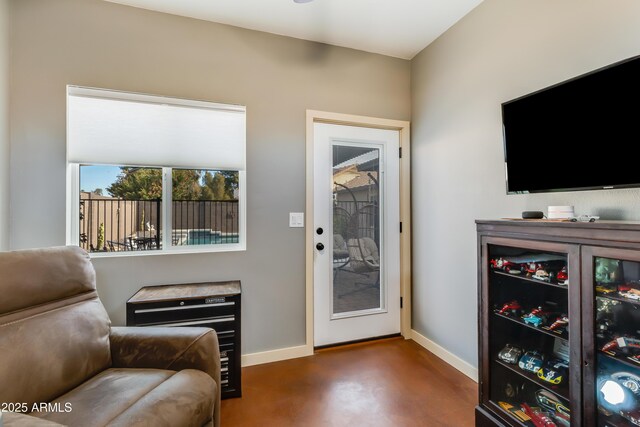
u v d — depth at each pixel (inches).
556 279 50.4
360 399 71.6
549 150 57.5
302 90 94.5
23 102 71.7
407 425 62.8
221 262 86.6
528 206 66.0
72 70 74.7
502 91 72.2
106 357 54.2
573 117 53.4
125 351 55.5
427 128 98.9
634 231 37.8
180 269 83.1
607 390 42.6
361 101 101.3
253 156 89.5
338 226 101.1
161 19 81.3
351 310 102.3
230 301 73.8
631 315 42.9
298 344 94.0
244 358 88.0
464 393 73.9
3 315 45.3
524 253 55.9
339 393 73.9
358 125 103.0
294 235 93.7
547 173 58.0
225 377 72.5
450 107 88.8
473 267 80.7
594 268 42.6
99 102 76.7
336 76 98.3
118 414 40.4
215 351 56.5
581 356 44.1
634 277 41.3
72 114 75.1
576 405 44.7
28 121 72.0
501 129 72.6
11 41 70.7
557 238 47.2
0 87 67.8
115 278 78.2
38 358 44.8
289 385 77.6
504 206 71.6
